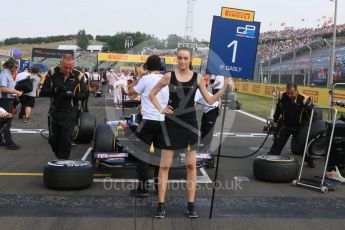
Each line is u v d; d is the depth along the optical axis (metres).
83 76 6.76
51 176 6.18
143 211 5.35
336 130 6.95
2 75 9.71
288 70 34.75
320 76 29.55
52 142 6.98
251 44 5.59
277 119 8.42
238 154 9.52
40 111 18.39
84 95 6.76
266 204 5.77
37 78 14.41
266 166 6.92
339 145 6.98
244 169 7.96
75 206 5.51
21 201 5.68
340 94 19.84
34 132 12.16
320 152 7.78
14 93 9.77
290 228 4.84
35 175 7.16
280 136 8.27
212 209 5.44
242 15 5.57
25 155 8.87
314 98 22.64
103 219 5.02
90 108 19.22
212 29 5.55
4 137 9.48
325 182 6.62
